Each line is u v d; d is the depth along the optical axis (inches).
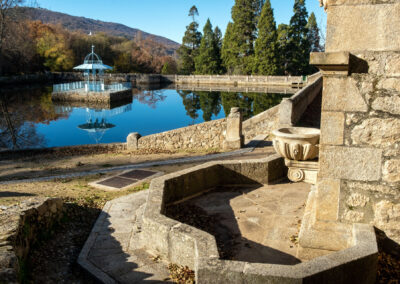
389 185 135.7
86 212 252.2
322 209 147.9
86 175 415.5
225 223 190.5
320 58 131.7
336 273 113.0
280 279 108.1
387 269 134.6
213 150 561.3
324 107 139.3
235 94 1827.0
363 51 133.1
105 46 3312.0
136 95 2007.9
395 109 130.1
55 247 194.1
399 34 127.5
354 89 134.5
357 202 141.8
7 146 774.5
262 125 607.2
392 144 132.7
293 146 203.6
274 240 170.9
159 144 647.1
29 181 403.2
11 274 110.4
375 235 132.4
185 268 151.7
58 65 2918.3
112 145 671.1
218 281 115.3
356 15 131.8
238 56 2536.9
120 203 262.4
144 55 3535.9
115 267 161.5
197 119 1179.3
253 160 248.4
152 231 169.0
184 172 226.7
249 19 2399.1
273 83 2239.2
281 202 215.2
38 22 2997.0
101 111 1409.9
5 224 164.6
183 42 3159.5
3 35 1763.0
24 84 2437.3
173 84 2726.4
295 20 2319.1
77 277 161.0
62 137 893.8
